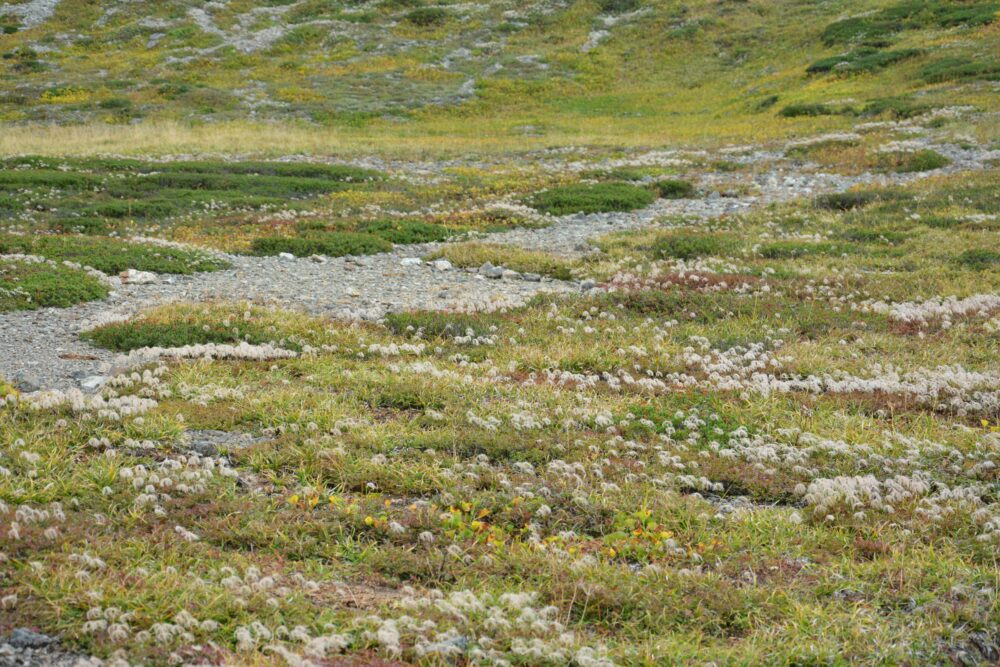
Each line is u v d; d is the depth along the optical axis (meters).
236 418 9.72
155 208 25.56
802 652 5.70
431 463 8.73
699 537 7.40
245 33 64.75
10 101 50.47
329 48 62.12
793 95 45.75
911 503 8.02
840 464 9.04
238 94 51.53
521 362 12.44
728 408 10.57
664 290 16.72
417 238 23.25
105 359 12.34
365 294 17.06
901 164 29.53
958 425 10.05
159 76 55.34
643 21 64.31
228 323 13.50
